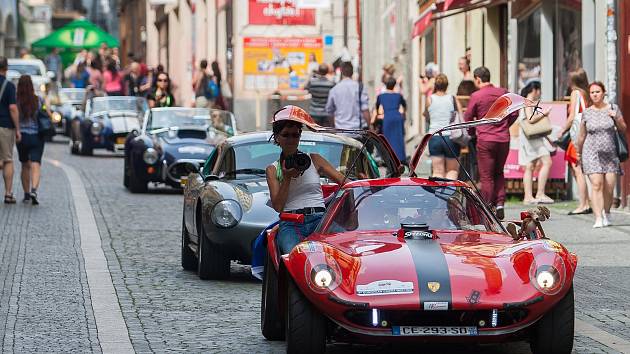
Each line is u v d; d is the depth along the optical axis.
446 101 31.88
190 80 90.12
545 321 13.82
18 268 22.00
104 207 33.03
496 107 15.95
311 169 16.42
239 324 17.00
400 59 58.34
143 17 120.69
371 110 66.00
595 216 28.42
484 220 15.73
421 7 53.31
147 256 23.84
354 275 13.66
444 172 32.16
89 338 15.90
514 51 41.34
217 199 20.45
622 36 32.00
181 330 16.50
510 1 38.41
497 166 30.30
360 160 22.16
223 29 71.25
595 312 17.98
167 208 33.00
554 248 14.17
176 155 37.06
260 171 22.31
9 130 32.97
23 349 15.16
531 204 33.41
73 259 23.27
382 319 13.45
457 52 48.44
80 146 56.31
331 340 14.59
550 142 33.62
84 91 76.50
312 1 50.50
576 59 36.16
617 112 28.03
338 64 50.38
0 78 32.84
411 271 13.70
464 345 15.64
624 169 31.88
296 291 13.95
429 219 15.56
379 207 15.67
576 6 36.16
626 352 15.06
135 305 18.45
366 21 67.38
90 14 158.75
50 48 112.75
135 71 69.94
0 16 108.06
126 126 55.56
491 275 13.67
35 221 29.38
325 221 15.65
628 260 23.08
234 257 20.50
